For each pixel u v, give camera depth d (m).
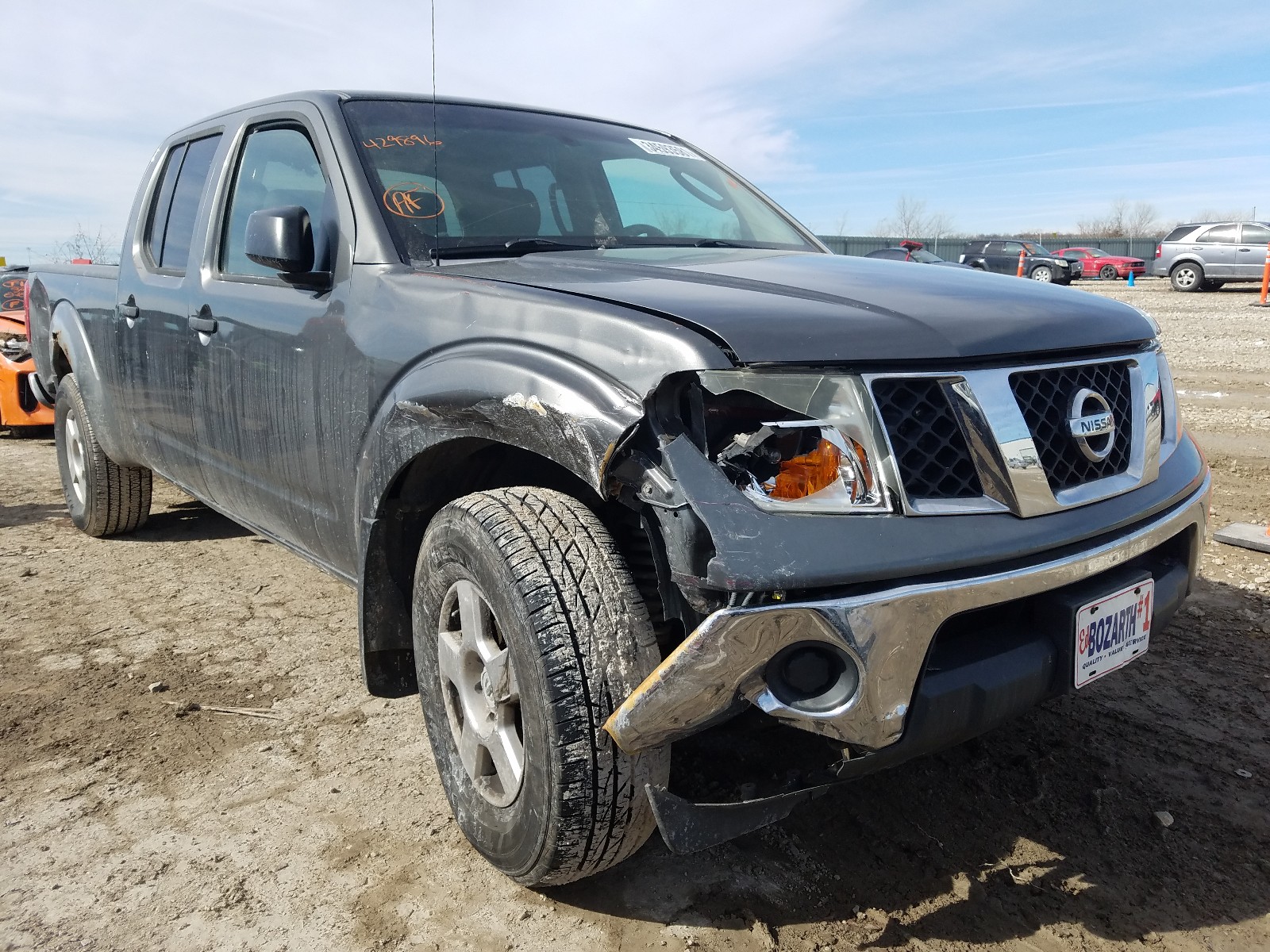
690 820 1.74
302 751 2.76
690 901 2.09
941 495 1.76
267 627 3.73
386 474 2.29
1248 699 2.98
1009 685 1.82
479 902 2.10
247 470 3.17
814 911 2.06
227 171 3.36
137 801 2.50
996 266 28.58
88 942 1.98
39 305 5.07
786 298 1.97
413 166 2.79
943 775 2.59
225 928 2.02
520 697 1.88
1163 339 12.56
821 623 1.61
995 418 1.82
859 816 2.41
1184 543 2.28
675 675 1.63
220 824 2.40
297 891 2.14
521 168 3.00
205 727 2.91
